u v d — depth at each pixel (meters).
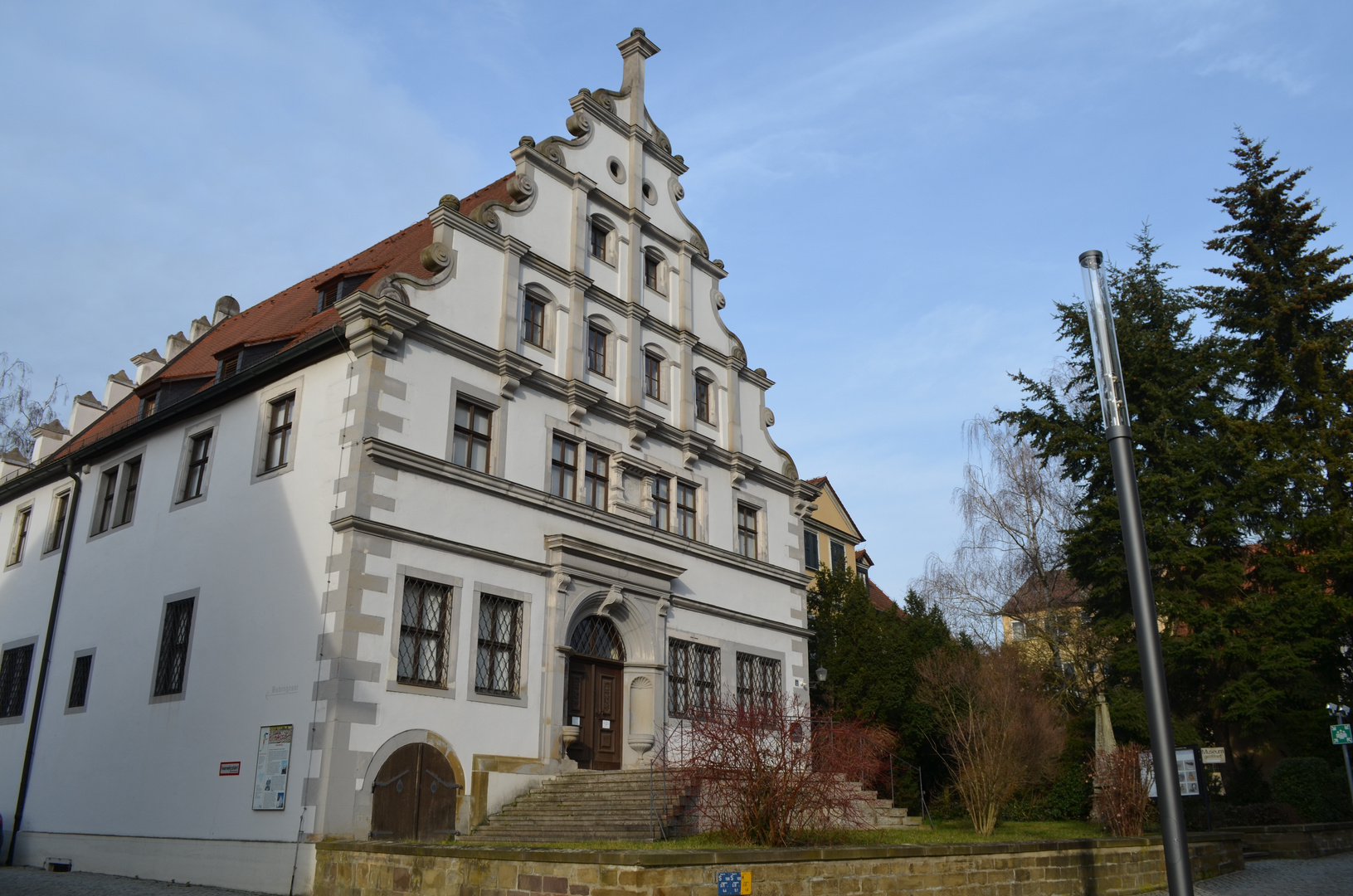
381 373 17.81
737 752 13.46
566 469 21.38
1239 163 33.59
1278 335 32.50
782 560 27.47
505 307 20.55
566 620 19.86
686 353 25.47
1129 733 28.34
